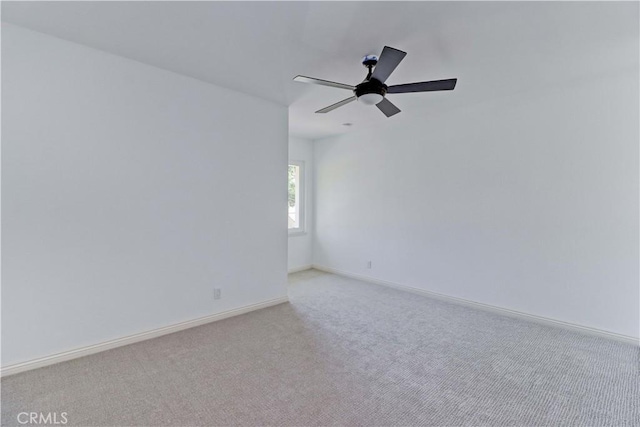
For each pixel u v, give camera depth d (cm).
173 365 224
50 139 216
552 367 226
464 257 365
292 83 292
